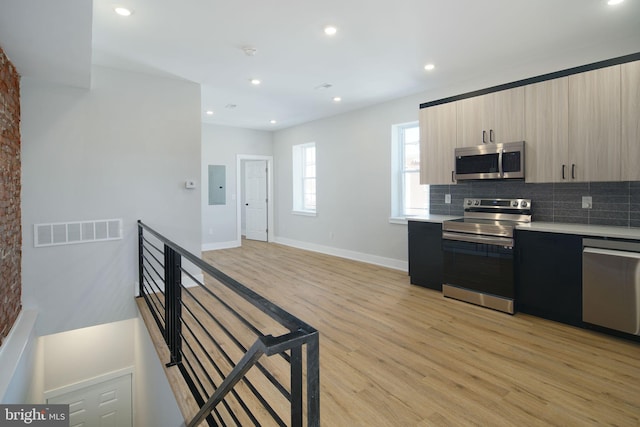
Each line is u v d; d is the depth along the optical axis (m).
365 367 2.28
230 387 1.21
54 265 3.30
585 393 1.97
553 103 3.08
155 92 3.81
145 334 3.45
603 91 2.81
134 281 3.73
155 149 3.82
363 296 3.75
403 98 4.77
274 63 3.47
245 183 8.32
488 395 1.96
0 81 2.41
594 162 2.87
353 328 2.90
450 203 4.30
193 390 2.07
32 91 3.17
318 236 6.42
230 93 4.54
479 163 3.55
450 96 4.21
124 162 3.64
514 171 3.29
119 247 3.64
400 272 4.81
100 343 4.28
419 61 3.45
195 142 4.08
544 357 2.39
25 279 3.16
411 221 4.12
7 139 2.59
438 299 3.63
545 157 3.14
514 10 2.48
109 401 4.35
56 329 3.32
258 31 2.78
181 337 2.36
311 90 4.42
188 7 2.40
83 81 3.19
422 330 2.85
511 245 3.14
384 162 5.10
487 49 3.17
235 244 7.04
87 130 3.44
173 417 2.46
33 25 2.11
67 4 1.88
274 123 6.64
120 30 2.74
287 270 4.96
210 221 6.74
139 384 3.94
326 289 4.02
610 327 2.65
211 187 6.73
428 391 2.01
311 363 0.89
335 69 3.66
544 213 3.49
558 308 2.95
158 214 3.86
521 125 3.28
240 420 1.79
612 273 2.61
